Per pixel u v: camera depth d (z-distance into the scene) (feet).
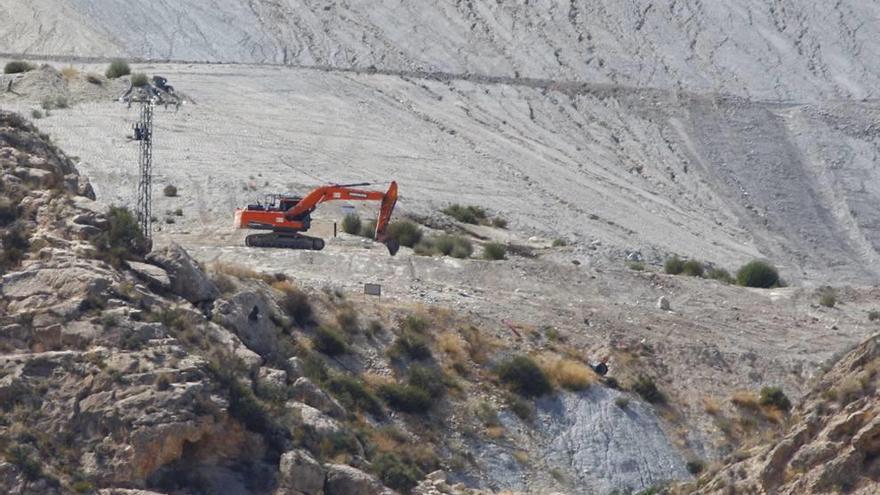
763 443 245.24
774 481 227.40
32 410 264.52
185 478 264.31
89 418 264.11
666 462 360.89
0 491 252.01
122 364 271.28
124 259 310.04
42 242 303.27
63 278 289.33
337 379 341.82
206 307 313.94
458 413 353.72
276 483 270.67
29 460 255.29
